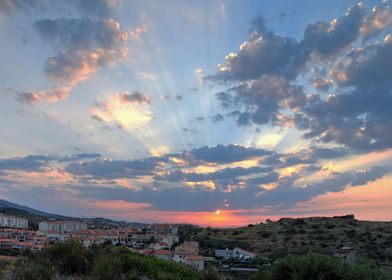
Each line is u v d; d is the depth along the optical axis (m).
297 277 10.21
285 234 115.25
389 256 68.19
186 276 13.39
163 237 124.19
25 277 10.41
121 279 11.21
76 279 11.15
